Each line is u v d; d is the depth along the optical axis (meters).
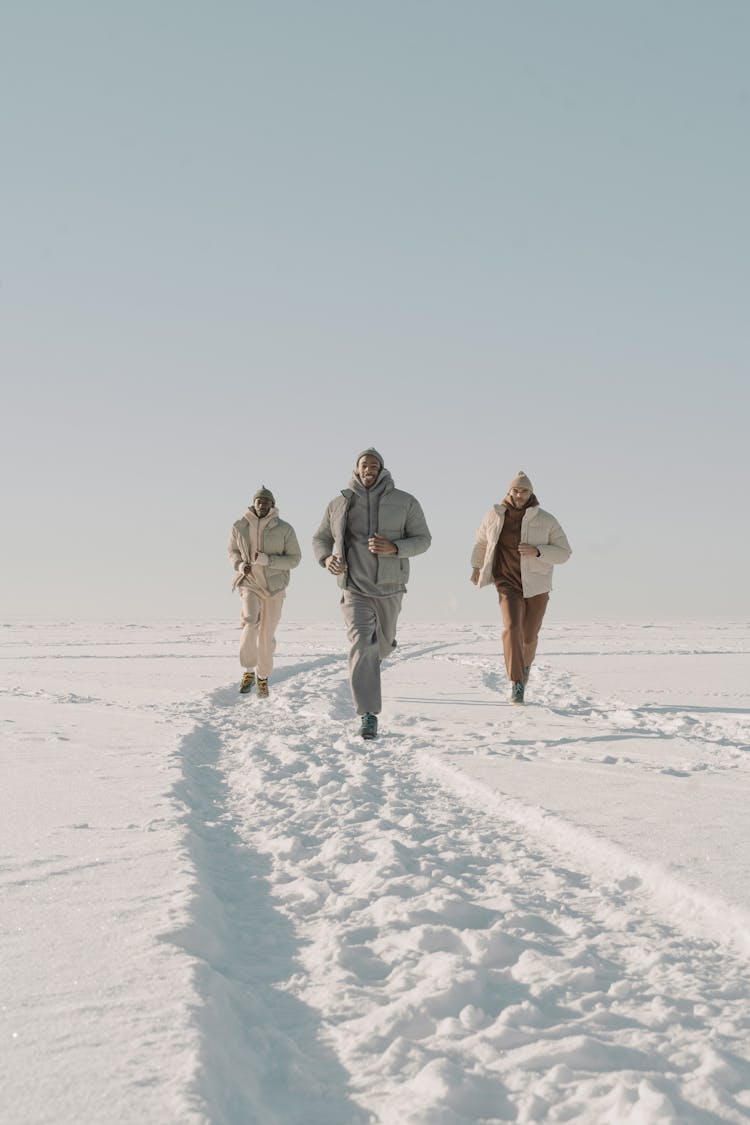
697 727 7.62
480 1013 2.13
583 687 11.90
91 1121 1.56
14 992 2.12
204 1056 1.79
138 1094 1.65
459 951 2.61
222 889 3.29
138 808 4.27
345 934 2.74
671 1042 1.99
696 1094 1.75
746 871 3.17
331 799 4.81
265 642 10.61
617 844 3.56
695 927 2.79
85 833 3.77
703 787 4.86
